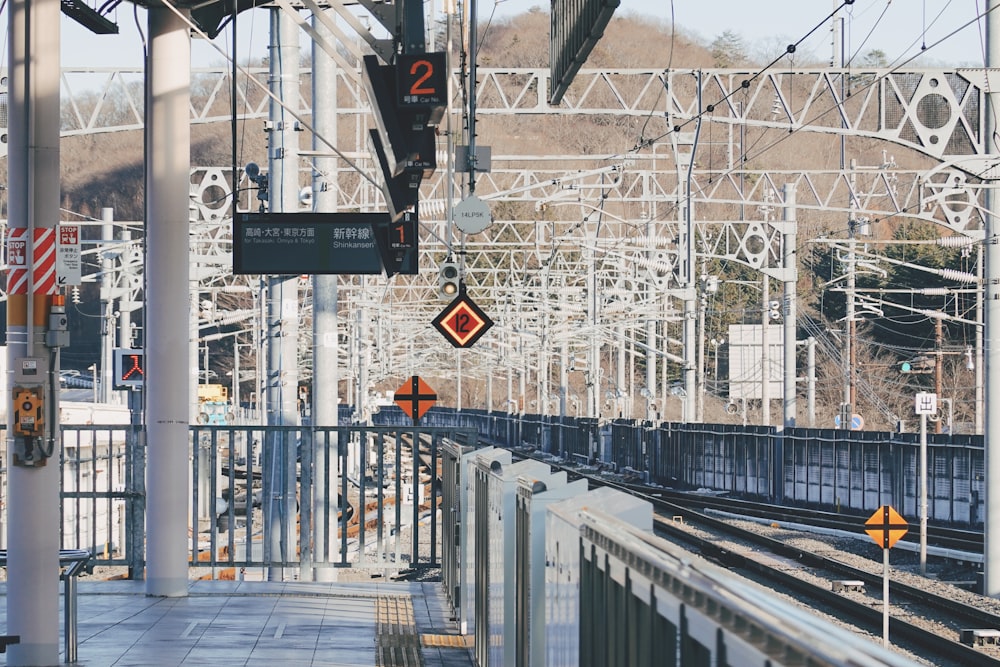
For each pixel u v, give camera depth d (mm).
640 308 76125
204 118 45406
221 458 89188
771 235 62750
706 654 5695
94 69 46125
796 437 53500
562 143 192250
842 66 44938
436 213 47281
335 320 29375
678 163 53031
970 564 35344
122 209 164125
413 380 39156
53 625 15445
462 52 27625
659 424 71062
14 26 15539
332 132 29281
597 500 9031
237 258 22750
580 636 8594
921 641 23484
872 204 136875
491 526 14602
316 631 18062
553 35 26625
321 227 22875
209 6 22047
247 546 23109
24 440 15320
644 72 45406
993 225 30500
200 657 15984
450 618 19672
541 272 79875
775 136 165875
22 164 15453
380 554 23000
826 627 4547
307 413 76625
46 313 15430
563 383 88062
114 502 43906
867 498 47281
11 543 15367
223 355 155375
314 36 19828
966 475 40969
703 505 55062
